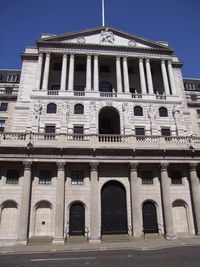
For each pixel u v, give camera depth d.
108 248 24.34
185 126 42.66
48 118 39.47
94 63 44.16
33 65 45.97
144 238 31.06
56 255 21.12
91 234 30.20
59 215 30.75
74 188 33.75
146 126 40.69
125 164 34.91
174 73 47.69
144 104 42.03
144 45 47.38
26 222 30.27
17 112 41.50
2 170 33.41
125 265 15.97
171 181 35.75
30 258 19.86
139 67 45.38
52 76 45.41
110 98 41.47
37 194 32.88
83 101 41.03
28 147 32.78
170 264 15.93
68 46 44.84
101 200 34.25
